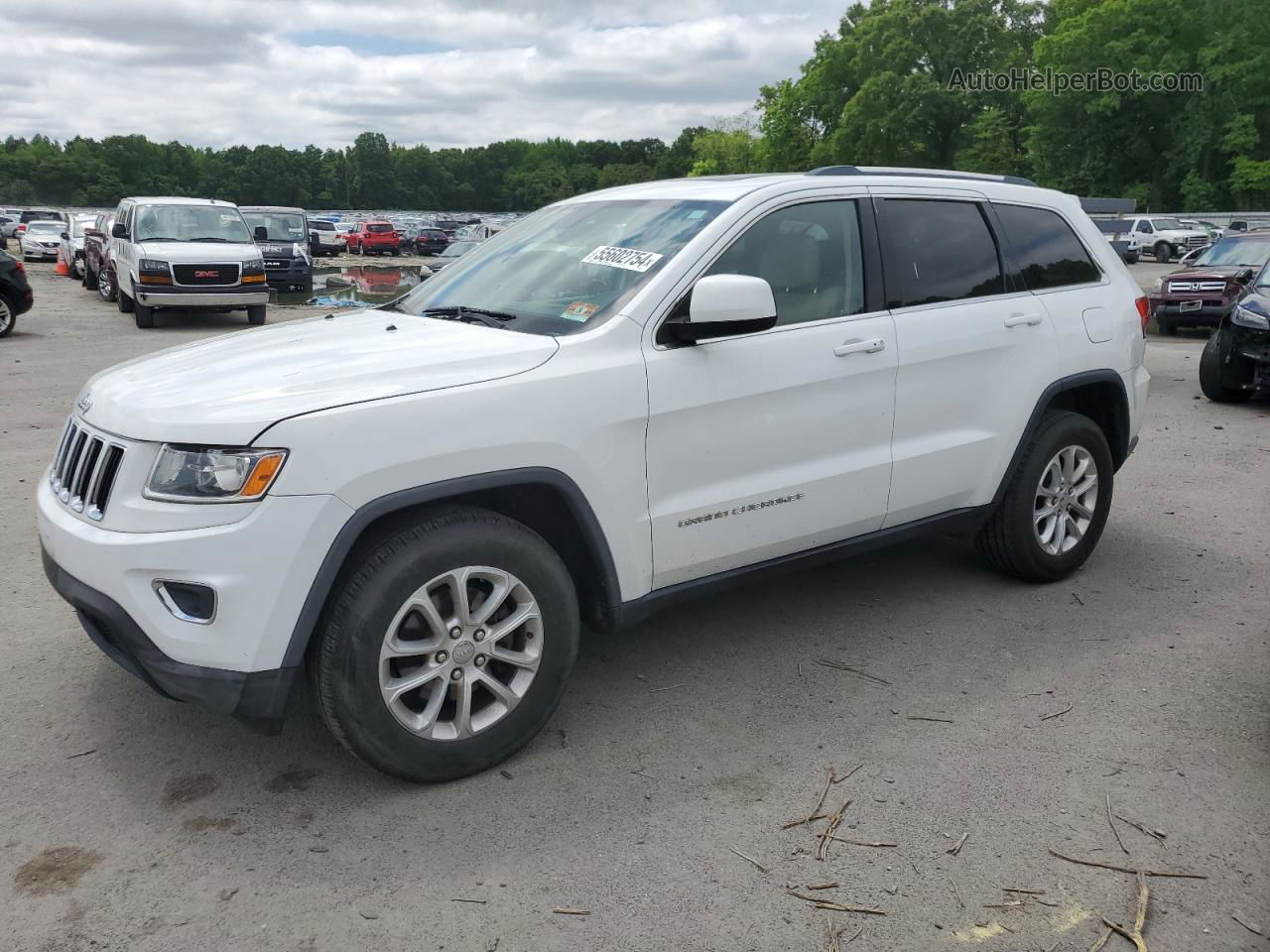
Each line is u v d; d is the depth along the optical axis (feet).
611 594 11.57
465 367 10.67
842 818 10.19
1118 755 11.41
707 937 8.54
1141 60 182.09
